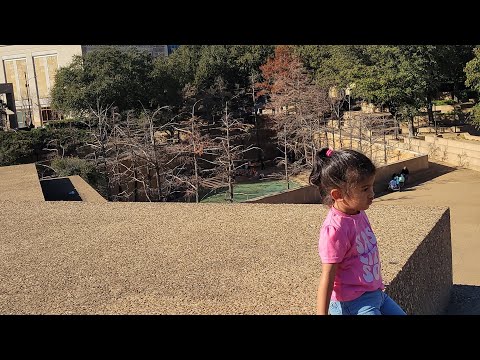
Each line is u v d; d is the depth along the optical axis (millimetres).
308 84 53781
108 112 45906
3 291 5297
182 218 7801
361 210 3459
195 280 5277
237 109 55938
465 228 22953
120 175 33719
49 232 7512
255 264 5645
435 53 39781
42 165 34625
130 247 6547
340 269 3377
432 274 6746
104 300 4895
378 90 40875
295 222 7230
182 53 61375
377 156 40125
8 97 51656
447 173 34406
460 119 48188
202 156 43375
